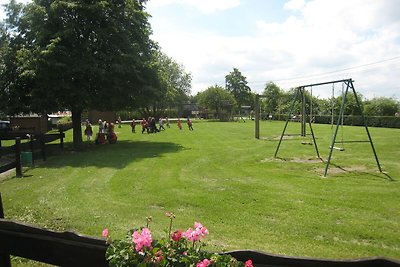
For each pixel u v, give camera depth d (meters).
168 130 35.91
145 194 8.53
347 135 27.12
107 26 19.11
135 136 28.91
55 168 12.73
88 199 8.12
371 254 4.93
